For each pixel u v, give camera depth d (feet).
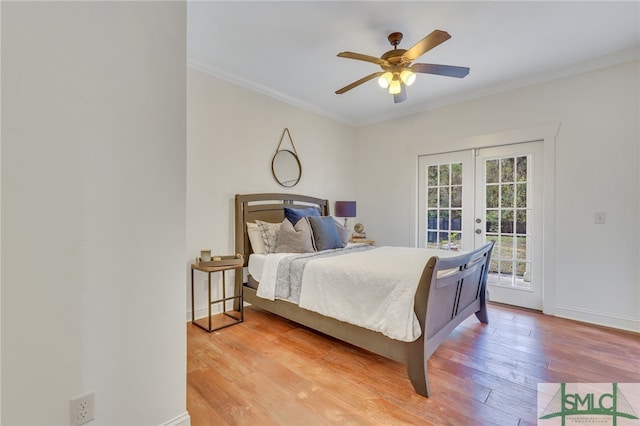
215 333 8.78
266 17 7.23
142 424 4.12
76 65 3.50
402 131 14.15
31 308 3.23
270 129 11.98
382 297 6.47
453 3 6.72
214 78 10.12
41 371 3.30
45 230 3.31
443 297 6.72
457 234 12.65
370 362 7.09
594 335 8.49
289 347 7.88
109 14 3.77
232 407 5.41
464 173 12.41
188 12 7.02
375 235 15.20
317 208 13.30
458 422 5.03
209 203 10.09
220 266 9.36
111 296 3.82
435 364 6.94
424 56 9.05
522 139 10.70
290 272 8.59
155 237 4.23
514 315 10.22
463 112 12.20
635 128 8.74
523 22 7.38
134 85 4.00
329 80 10.89
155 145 4.22
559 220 9.99
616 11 6.94
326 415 5.21
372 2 6.69
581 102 9.57
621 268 8.96
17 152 3.12
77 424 3.54
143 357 4.13
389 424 4.99
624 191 8.91
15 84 3.10
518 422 5.02
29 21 3.18
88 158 3.60
